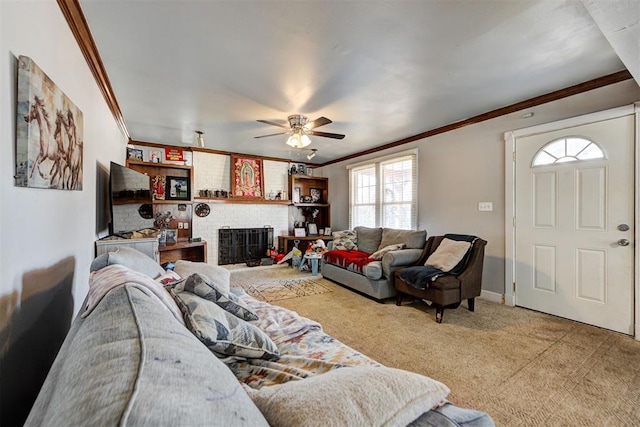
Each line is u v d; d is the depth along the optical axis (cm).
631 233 244
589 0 132
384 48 205
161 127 390
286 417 58
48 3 132
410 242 382
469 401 162
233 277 467
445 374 188
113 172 262
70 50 163
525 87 272
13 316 101
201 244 472
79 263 179
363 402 61
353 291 385
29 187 110
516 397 165
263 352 118
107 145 277
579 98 271
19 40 105
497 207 336
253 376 108
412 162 441
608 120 254
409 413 62
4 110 95
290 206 646
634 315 241
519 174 316
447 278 282
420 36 191
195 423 39
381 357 210
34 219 116
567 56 217
